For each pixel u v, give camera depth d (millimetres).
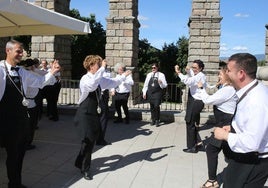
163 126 10930
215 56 14430
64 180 5887
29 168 6441
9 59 4836
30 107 7047
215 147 5504
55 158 7129
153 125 10984
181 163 7066
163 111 12031
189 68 7754
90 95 5777
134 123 11312
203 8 14336
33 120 7316
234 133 3258
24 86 4977
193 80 7422
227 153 3436
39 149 7742
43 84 5148
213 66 14445
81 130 5770
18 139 4871
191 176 6324
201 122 11555
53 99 10945
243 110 3111
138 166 6789
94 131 5812
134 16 15445
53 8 14539
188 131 7836
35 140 8523
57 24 7395
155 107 10828
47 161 6910
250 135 3002
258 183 3221
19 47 4812
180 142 8867
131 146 8312
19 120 4840
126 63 15094
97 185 5715
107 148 8047
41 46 15164
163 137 9398
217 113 5781
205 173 6500
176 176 6297
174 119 11594
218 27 14336
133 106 13188
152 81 10781
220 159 7430
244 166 3223
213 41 14383
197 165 6969
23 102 4898
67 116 12016
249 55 3164
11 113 4785
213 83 14219
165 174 6387
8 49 4809
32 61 7473
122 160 7148
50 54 15094
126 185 5777
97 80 5531
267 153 3168
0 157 6957
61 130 9781
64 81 13141
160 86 10789
